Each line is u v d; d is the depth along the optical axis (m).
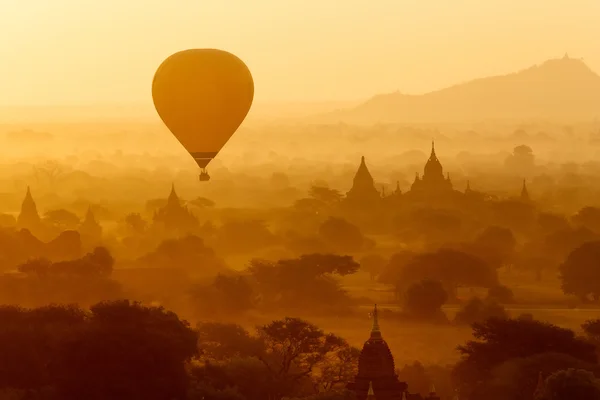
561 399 130.00
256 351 170.25
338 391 134.00
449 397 156.75
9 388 139.88
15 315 166.25
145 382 138.38
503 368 153.12
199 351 159.25
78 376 138.25
